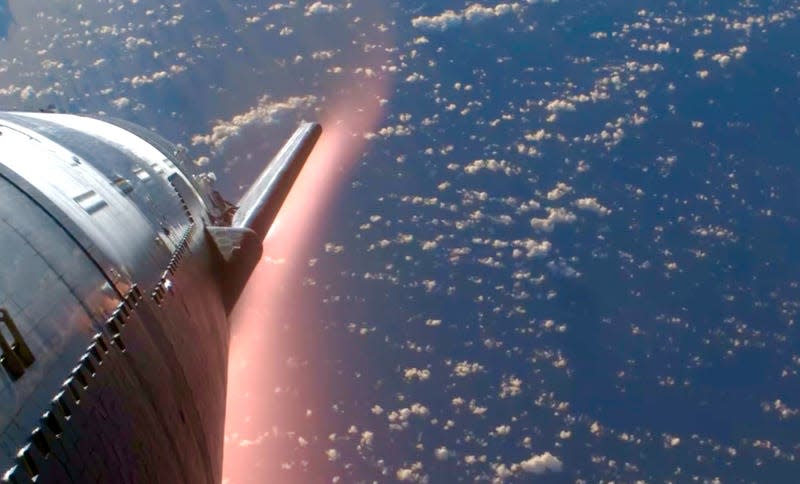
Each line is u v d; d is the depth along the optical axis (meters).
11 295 21.12
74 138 38.69
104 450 21.17
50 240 24.73
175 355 29.70
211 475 31.56
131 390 24.22
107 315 25.11
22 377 19.36
